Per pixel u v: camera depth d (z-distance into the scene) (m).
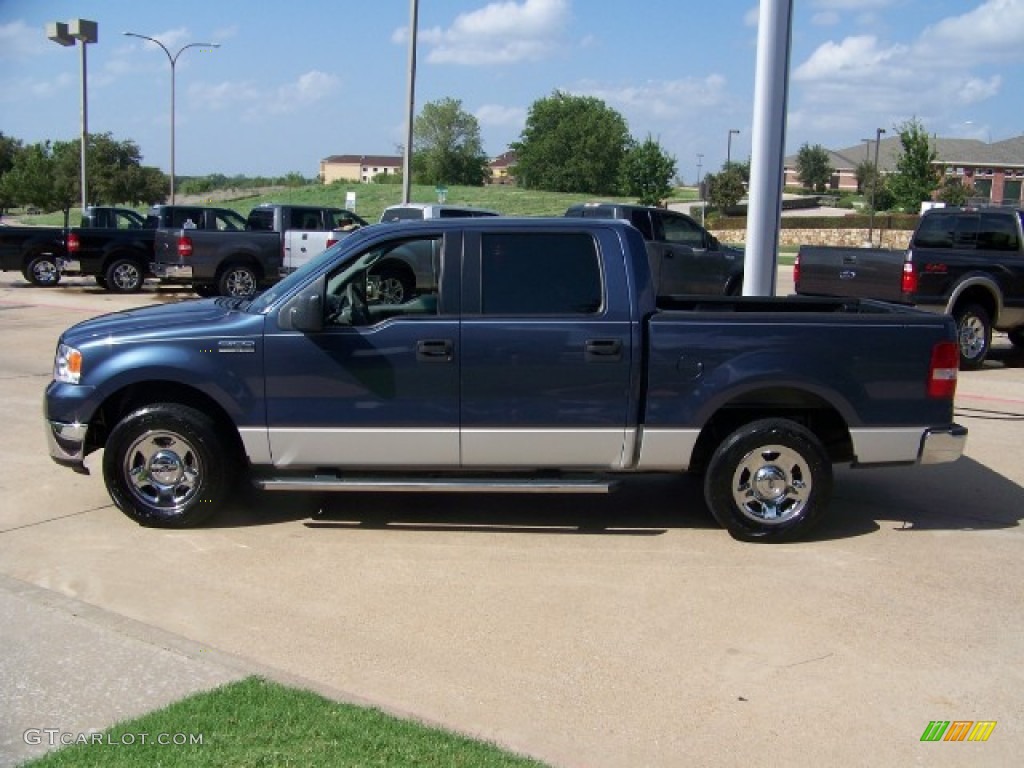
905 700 4.06
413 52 22.31
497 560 5.62
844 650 4.52
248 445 5.87
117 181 59.44
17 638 4.34
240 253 19.36
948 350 5.95
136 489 6.01
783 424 5.91
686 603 5.03
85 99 30.72
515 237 5.85
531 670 4.26
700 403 5.81
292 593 5.07
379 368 5.77
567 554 5.74
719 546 5.93
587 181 103.62
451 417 5.81
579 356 5.77
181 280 19.42
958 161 69.00
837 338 5.84
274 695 3.82
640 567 5.54
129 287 21.41
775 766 3.56
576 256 5.84
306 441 5.86
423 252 5.84
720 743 3.70
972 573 5.53
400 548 5.80
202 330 5.85
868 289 13.04
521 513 6.53
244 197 68.50
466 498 6.86
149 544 5.77
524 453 5.88
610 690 4.10
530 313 5.80
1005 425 9.54
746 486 5.97
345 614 4.82
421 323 5.76
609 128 102.94
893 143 93.81
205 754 3.36
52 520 6.17
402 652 4.42
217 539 5.88
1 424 8.74
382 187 71.75
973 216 12.84
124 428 5.91
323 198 63.88
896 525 6.41
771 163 9.33
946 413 6.01
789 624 4.79
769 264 9.49
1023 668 4.37
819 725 3.85
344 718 3.66
